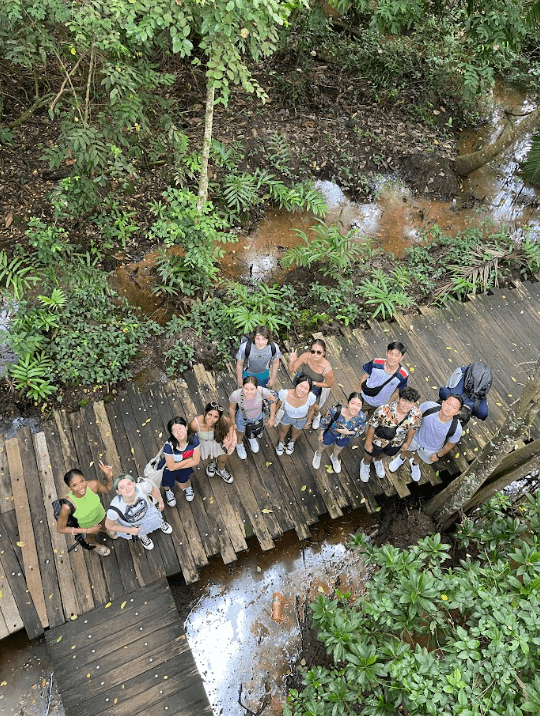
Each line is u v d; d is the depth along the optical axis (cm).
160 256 833
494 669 343
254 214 984
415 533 620
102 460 617
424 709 339
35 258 810
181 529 575
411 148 1136
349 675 384
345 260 871
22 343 688
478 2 983
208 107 659
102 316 773
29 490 584
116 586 534
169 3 517
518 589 412
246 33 529
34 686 510
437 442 575
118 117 697
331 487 629
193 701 477
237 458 633
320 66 1222
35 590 522
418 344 799
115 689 478
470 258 936
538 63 1395
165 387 693
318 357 541
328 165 1077
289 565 617
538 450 512
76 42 637
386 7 964
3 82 965
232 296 836
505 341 823
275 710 521
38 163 925
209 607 577
